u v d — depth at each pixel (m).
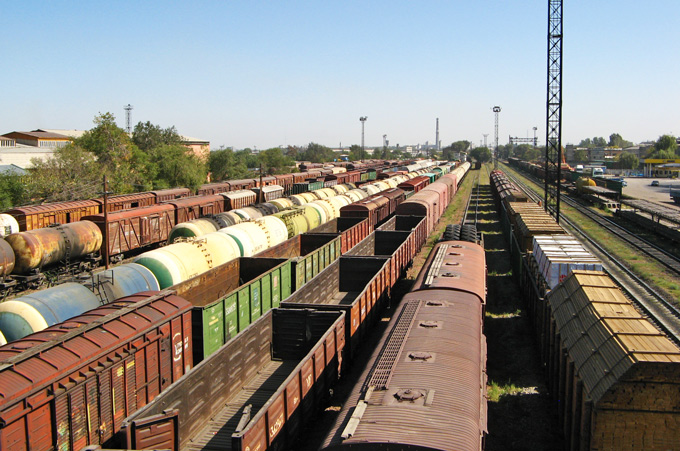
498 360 21.45
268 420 12.25
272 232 34.44
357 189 62.53
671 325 24.64
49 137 118.19
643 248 44.12
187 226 33.47
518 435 15.86
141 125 127.25
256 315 22.16
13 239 31.73
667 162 157.25
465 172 153.50
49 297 17.50
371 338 23.00
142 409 11.87
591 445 11.98
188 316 17.59
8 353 12.80
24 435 11.48
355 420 10.09
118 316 15.27
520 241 32.81
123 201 49.34
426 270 22.02
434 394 10.96
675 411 11.49
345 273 28.61
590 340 14.02
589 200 83.38
